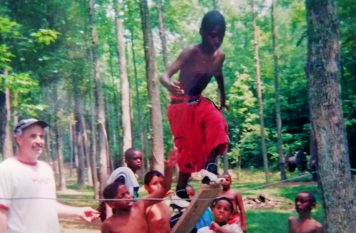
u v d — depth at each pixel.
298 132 10.87
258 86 9.79
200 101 2.66
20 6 6.25
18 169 2.85
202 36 2.63
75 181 22.55
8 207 2.79
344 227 4.56
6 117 6.62
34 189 2.88
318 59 4.66
